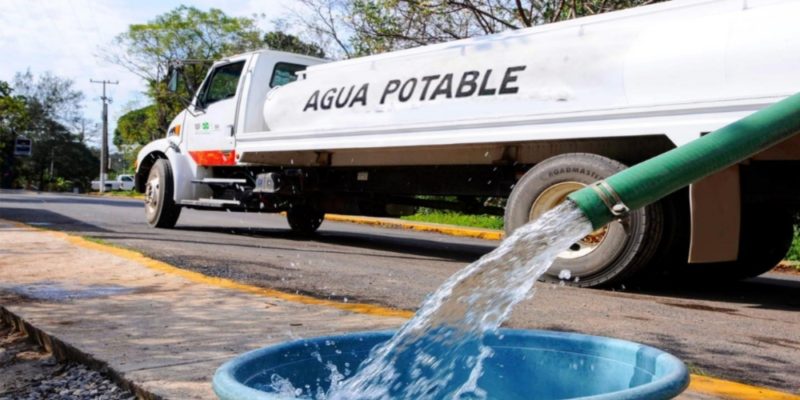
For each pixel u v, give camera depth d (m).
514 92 6.70
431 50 7.58
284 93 9.35
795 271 9.01
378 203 9.79
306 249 8.97
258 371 1.48
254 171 10.34
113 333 3.84
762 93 5.26
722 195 5.59
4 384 3.30
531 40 6.75
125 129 44.69
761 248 7.12
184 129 10.99
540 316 4.80
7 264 6.19
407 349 1.55
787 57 5.18
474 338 1.49
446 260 8.55
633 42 6.07
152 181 11.14
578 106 6.27
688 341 4.25
